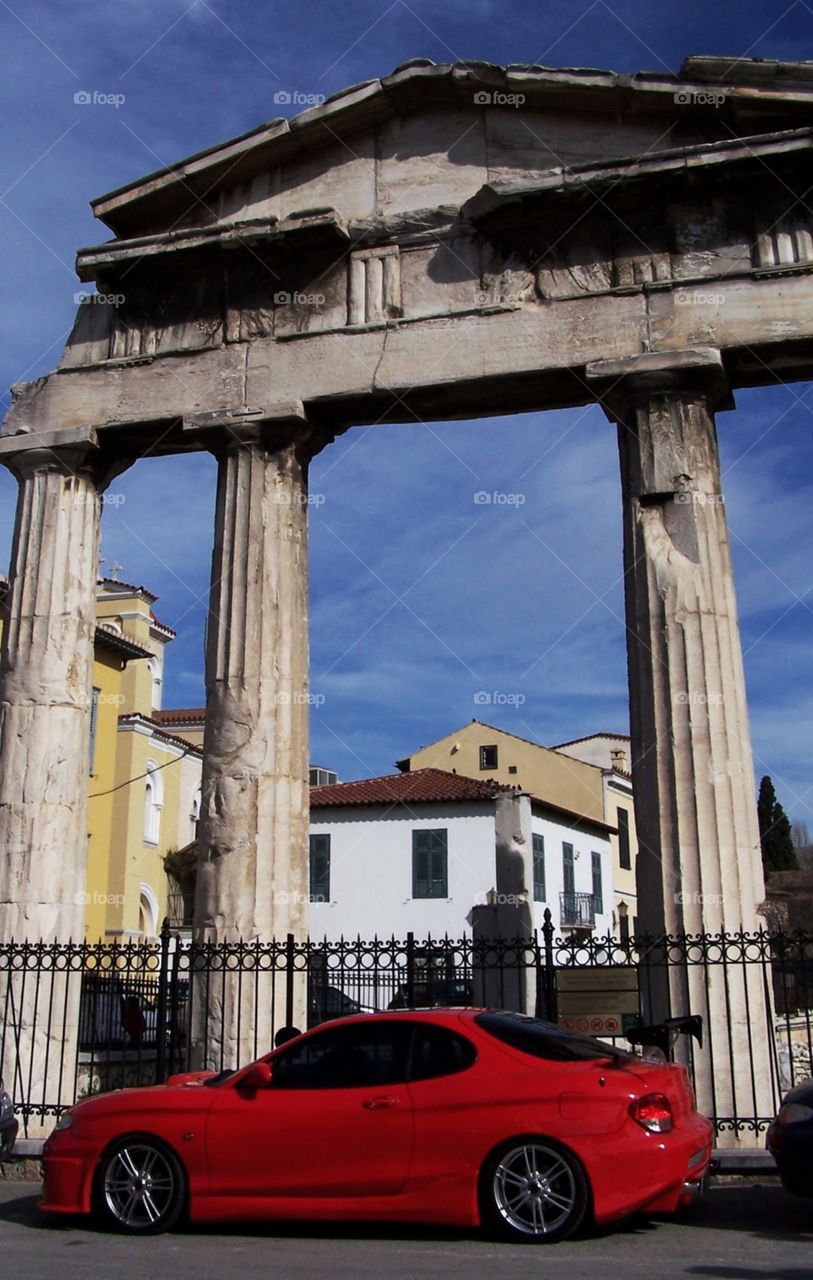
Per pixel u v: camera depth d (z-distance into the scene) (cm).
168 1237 981
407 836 4522
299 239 1731
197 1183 987
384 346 1677
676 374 1547
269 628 1634
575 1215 912
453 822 4484
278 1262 874
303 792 1628
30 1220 1076
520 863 2961
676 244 1616
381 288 1709
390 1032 995
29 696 1678
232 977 1499
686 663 1460
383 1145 948
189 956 1420
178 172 1795
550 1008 1310
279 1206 962
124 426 1756
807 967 1304
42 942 1479
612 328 1594
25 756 1655
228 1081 1018
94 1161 1018
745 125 1628
